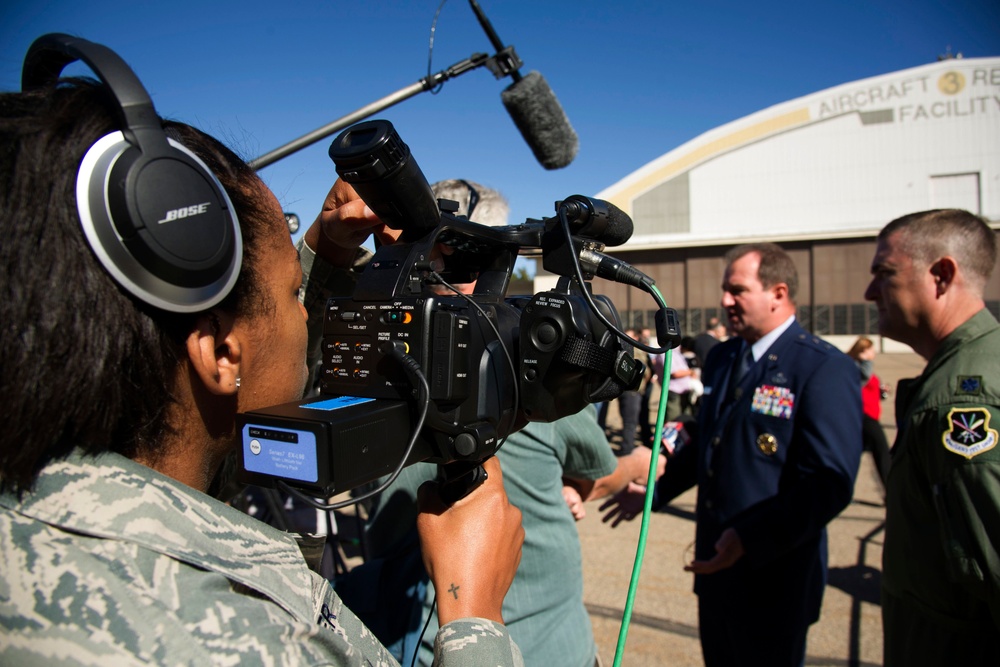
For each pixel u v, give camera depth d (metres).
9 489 0.53
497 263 1.07
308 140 1.89
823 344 2.24
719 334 9.97
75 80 0.61
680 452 2.60
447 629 0.78
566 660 1.41
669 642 3.12
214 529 0.59
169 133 0.66
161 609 0.50
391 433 0.73
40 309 0.51
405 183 0.84
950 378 1.55
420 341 0.77
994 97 23.42
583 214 1.01
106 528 0.52
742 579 2.17
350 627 0.70
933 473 1.52
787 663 2.10
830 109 24.56
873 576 3.81
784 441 2.15
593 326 0.95
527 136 2.24
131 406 0.59
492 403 0.87
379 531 1.46
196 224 0.58
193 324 0.62
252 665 0.50
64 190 0.53
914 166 24.14
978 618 1.53
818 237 23.38
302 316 0.80
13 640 0.47
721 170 25.31
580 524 4.98
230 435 0.73
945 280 1.77
